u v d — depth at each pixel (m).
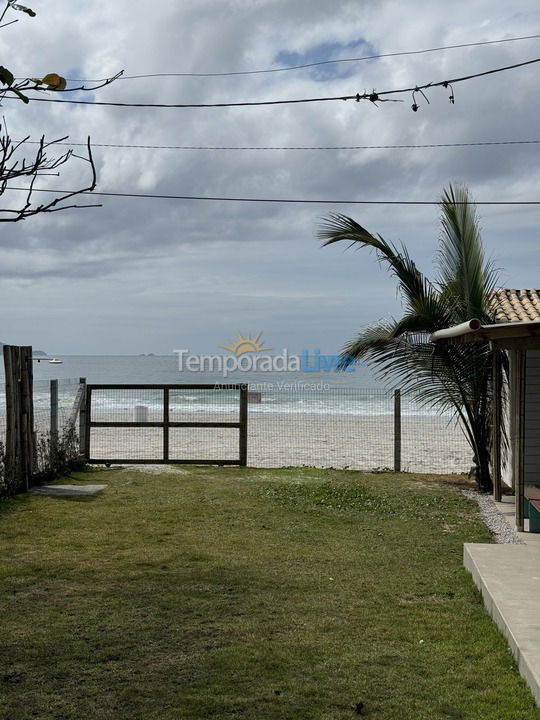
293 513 9.73
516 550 6.90
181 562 7.06
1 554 7.35
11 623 5.26
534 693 4.01
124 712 3.88
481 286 12.20
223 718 3.82
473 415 12.09
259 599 5.90
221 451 18.42
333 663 4.58
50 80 2.79
